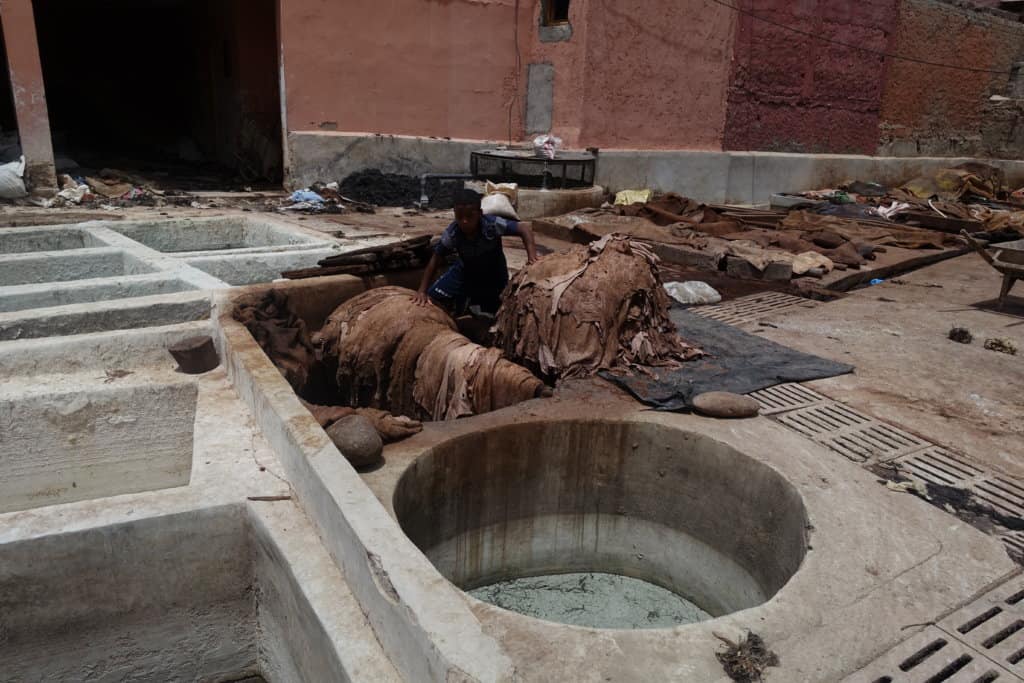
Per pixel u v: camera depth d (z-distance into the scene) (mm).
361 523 2598
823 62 15352
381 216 10750
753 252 8078
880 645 2443
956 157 19219
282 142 12852
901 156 17859
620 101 12828
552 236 9922
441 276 6074
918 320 6453
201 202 11203
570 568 4160
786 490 3420
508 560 4066
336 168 12266
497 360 4738
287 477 3416
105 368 4816
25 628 2967
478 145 13242
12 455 4406
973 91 19188
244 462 3553
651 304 4953
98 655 3156
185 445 4762
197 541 3180
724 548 3758
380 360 5125
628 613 3764
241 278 7016
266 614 3303
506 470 3936
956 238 9898
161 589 3184
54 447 4484
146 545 3086
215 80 15688
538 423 3930
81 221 9133
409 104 12703
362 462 3398
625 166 12977
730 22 13641
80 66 17797
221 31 14820
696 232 9539
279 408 3564
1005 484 3572
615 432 3984
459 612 2178
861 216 11945
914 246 9602
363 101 12320
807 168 15602
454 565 3867
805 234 9227
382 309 5293
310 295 5734
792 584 2719
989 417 4383
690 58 13383
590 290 4758
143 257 6836
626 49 12602
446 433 3775
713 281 7586
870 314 6602
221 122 15773
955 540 3061
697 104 13773
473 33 12836
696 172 13945
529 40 13250
